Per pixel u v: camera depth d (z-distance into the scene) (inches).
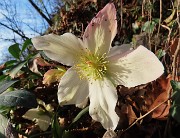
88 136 4.1
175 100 3.3
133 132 3.6
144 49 3.3
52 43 3.7
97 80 3.7
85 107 4.1
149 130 3.5
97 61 3.6
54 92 5.0
